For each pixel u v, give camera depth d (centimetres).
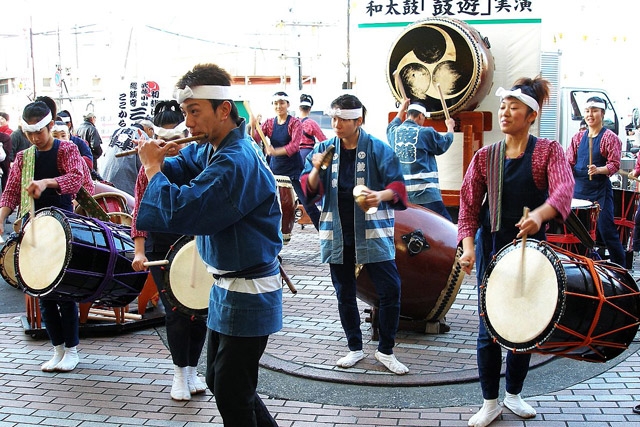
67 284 489
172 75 1930
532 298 377
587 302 368
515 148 411
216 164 319
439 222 586
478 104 1016
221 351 340
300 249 977
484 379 430
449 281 573
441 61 977
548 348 376
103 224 518
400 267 569
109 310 660
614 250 804
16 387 504
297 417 450
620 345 388
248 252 332
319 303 705
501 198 412
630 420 438
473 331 611
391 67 1006
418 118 791
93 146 1136
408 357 549
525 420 438
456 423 439
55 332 533
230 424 344
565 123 1628
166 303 472
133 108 1151
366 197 449
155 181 320
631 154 1744
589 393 480
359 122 501
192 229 318
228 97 331
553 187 392
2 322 657
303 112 1016
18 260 505
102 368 539
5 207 530
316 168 492
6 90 2714
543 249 379
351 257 517
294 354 559
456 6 1062
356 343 529
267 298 339
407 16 1084
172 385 489
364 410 461
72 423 448
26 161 523
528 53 1051
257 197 328
